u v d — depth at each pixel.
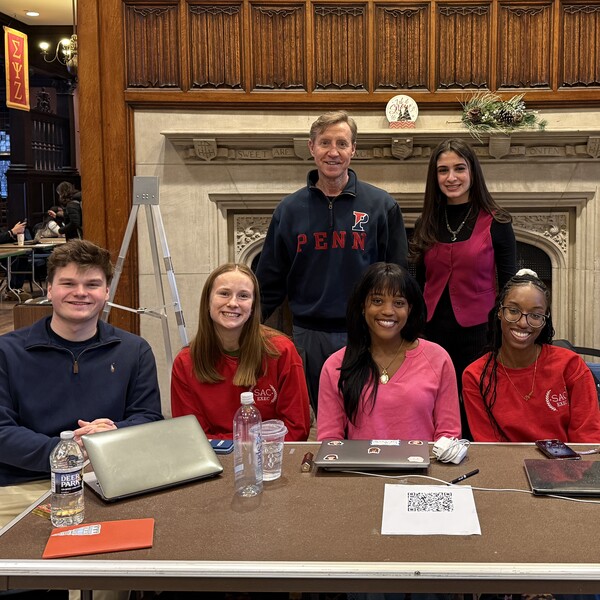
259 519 1.63
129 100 4.25
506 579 1.37
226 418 2.43
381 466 1.90
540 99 4.21
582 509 1.66
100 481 1.75
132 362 2.40
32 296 9.72
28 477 2.27
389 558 1.43
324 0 4.16
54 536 1.54
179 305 3.92
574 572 1.37
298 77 4.24
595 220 4.33
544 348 2.36
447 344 3.20
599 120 4.25
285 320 4.62
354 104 4.24
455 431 2.32
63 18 9.90
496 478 1.85
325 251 3.23
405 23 4.20
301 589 1.40
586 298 4.41
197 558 1.44
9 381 2.27
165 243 3.91
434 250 3.17
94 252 2.30
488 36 4.19
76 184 14.04
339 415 2.35
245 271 2.39
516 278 2.34
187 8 4.20
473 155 3.13
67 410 2.29
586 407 2.28
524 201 4.37
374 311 2.28
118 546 1.48
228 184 4.35
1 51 10.55
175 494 1.78
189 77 4.23
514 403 2.33
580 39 4.18
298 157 4.30
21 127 12.48
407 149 4.20
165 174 4.34
